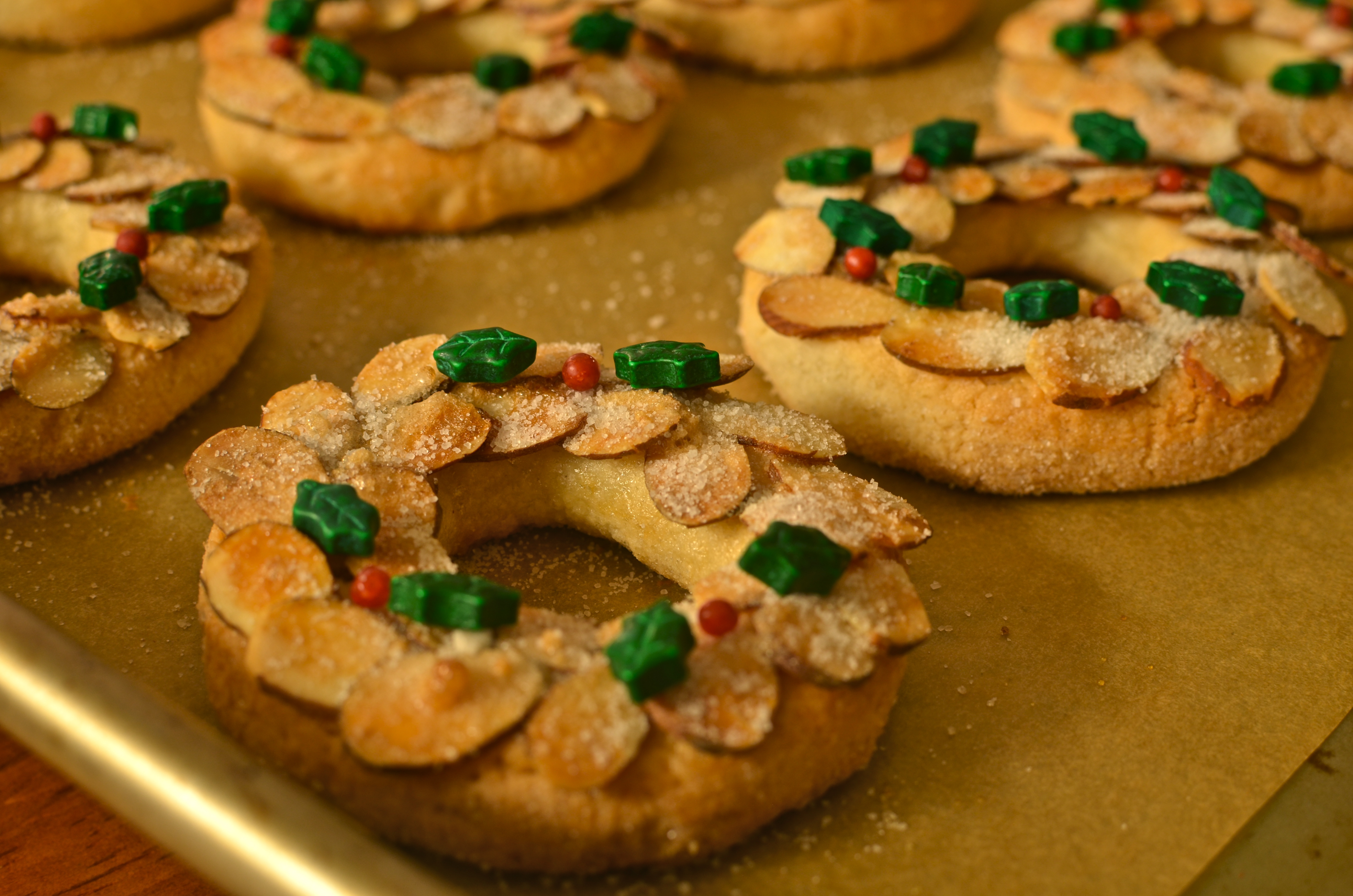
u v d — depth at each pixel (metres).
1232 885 0.32
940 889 0.32
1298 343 0.37
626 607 0.34
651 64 0.42
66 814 0.33
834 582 0.32
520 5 0.43
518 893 0.32
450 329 0.38
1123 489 0.36
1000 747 0.33
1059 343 0.36
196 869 0.31
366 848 0.30
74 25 0.44
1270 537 0.36
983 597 0.35
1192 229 0.38
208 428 0.37
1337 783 0.33
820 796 0.33
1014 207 0.39
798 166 0.38
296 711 0.32
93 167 0.38
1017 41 0.43
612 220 0.41
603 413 0.34
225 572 0.32
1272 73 0.42
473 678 0.31
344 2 0.42
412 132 0.39
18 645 0.31
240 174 0.40
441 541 0.34
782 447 0.34
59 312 0.36
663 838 0.31
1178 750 0.33
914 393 0.36
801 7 0.44
